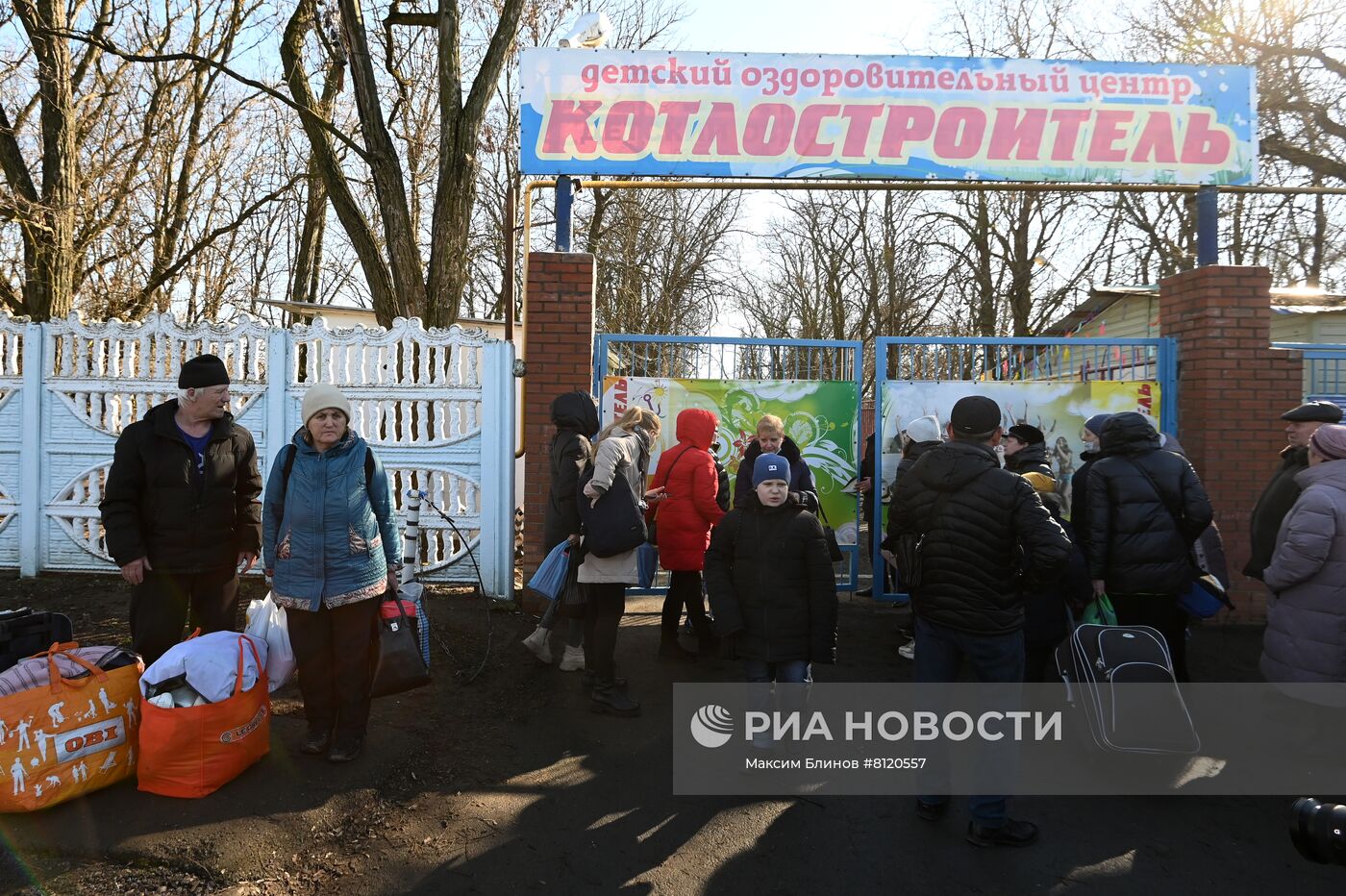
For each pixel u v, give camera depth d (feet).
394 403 20.11
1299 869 9.66
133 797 10.23
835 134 19.74
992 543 9.95
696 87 19.60
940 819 10.72
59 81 28.19
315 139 28.76
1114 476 13.46
